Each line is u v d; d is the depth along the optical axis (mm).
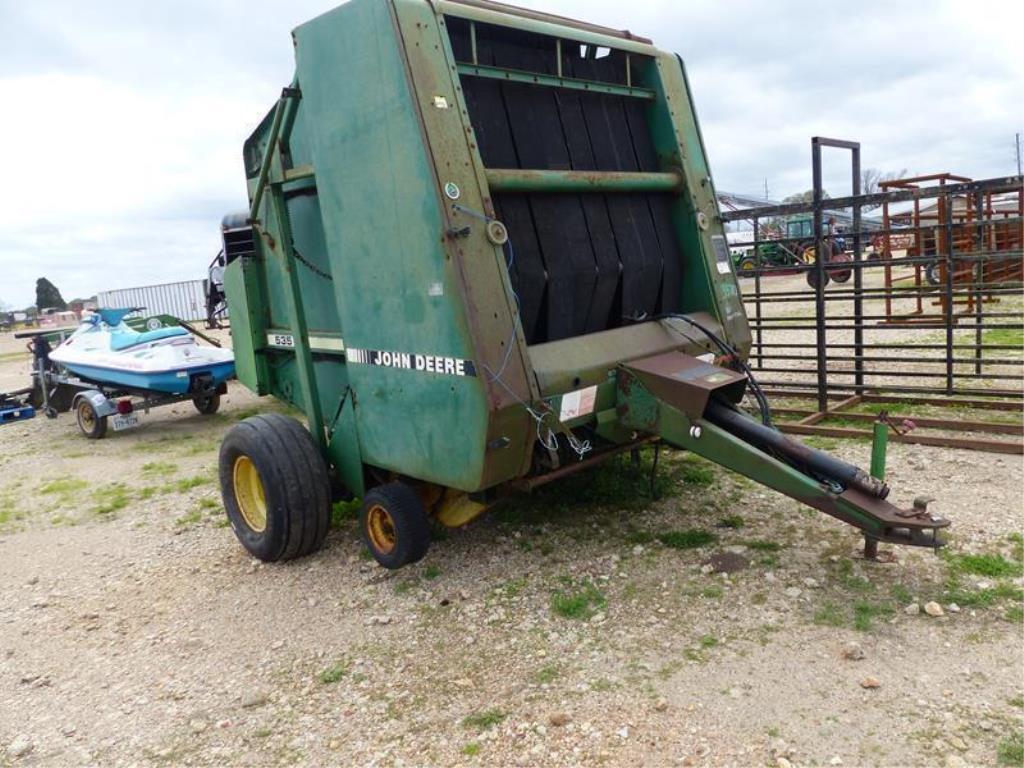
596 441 4711
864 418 7035
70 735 3324
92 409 9359
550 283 4336
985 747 2699
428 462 4078
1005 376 6758
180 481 7215
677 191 5070
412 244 3809
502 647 3680
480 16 4051
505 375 3691
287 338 5598
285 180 4801
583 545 4703
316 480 4730
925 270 13961
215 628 4188
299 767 2986
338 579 4617
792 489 3797
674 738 2906
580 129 4719
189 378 9242
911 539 3502
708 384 4035
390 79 3752
